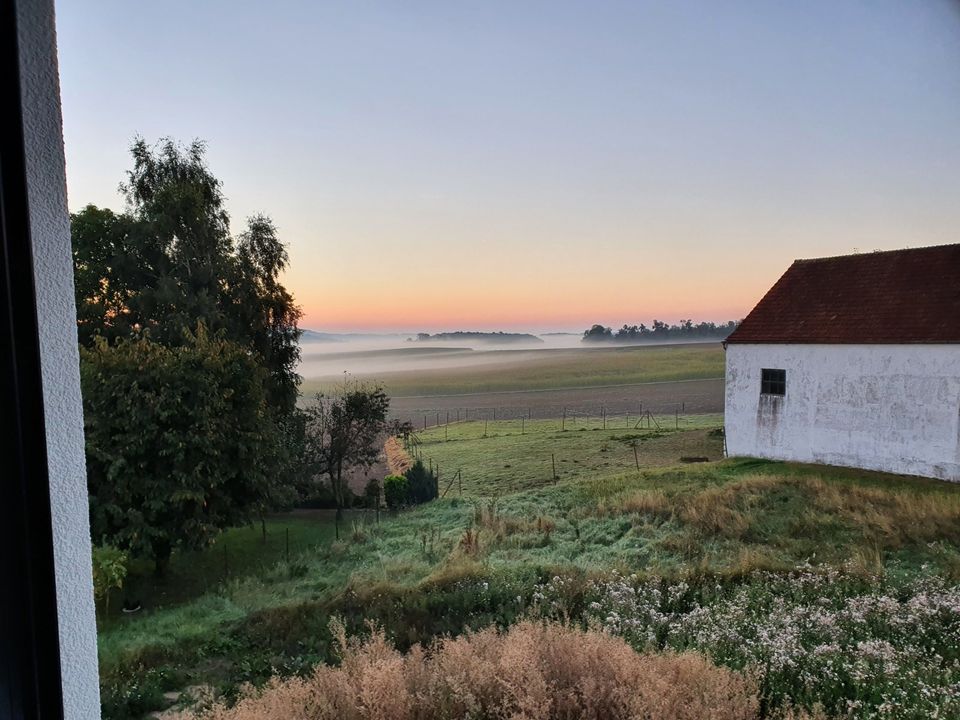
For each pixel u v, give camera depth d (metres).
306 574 4.16
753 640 3.49
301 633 3.27
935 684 2.98
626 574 4.50
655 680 2.63
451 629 3.46
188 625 3.29
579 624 3.38
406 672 2.73
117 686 2.71
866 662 3.20
